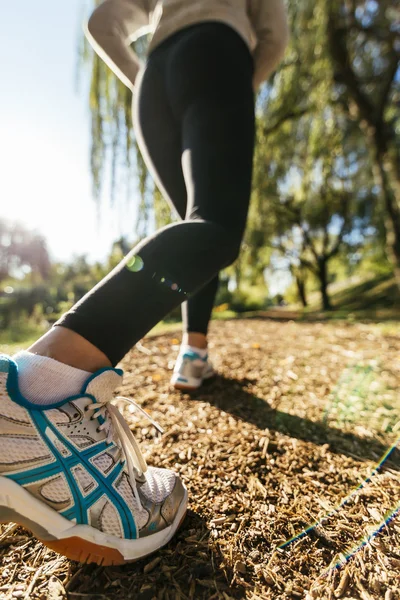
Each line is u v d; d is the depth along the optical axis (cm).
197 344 152
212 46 89
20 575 62
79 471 58
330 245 1470
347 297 1473
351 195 1022
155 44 108
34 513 54
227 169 84
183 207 130
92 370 61
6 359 56
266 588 60
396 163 623
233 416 128
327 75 443
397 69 566
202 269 72
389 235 673
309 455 102
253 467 96
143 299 63
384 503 81
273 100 478
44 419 56
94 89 299
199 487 87
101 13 124
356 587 60
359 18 512
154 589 59
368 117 576
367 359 213
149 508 65
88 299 62
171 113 108
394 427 120
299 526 74
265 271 1330
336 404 140
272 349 246
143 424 121
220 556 66
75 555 58
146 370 187
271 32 120
